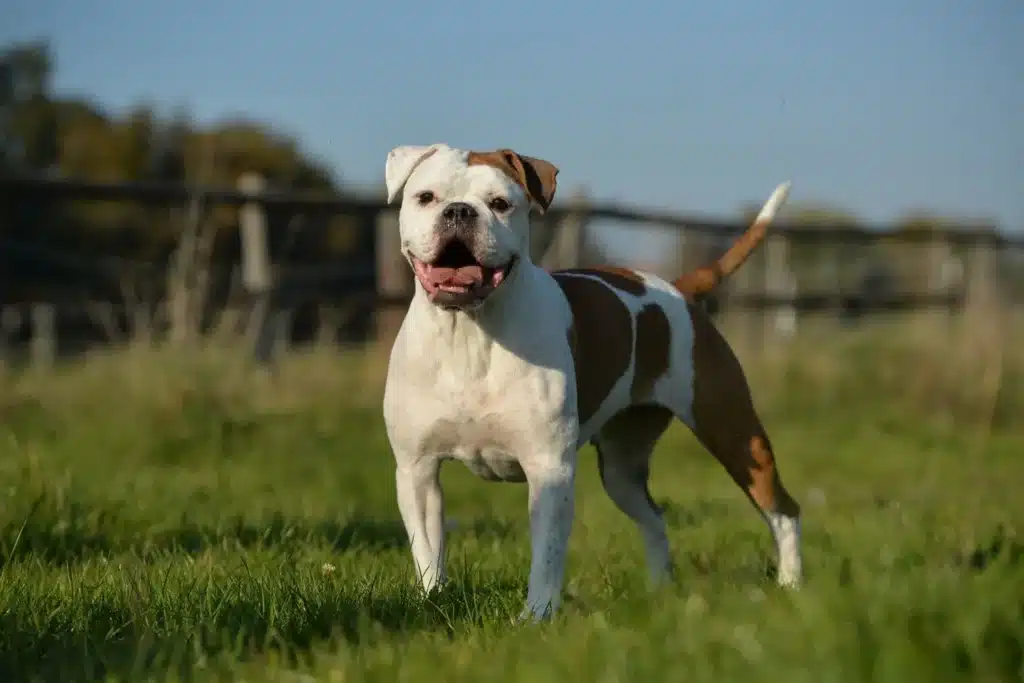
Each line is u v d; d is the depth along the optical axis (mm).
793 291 15883
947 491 8867
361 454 9578
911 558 4703
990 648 2959
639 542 6570
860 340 13961
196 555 5590
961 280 17875
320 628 3971
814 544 6387
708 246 14836
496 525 7207
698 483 9805
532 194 4867
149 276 20969
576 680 3018
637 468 5934
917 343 13711
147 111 26797
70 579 4656
